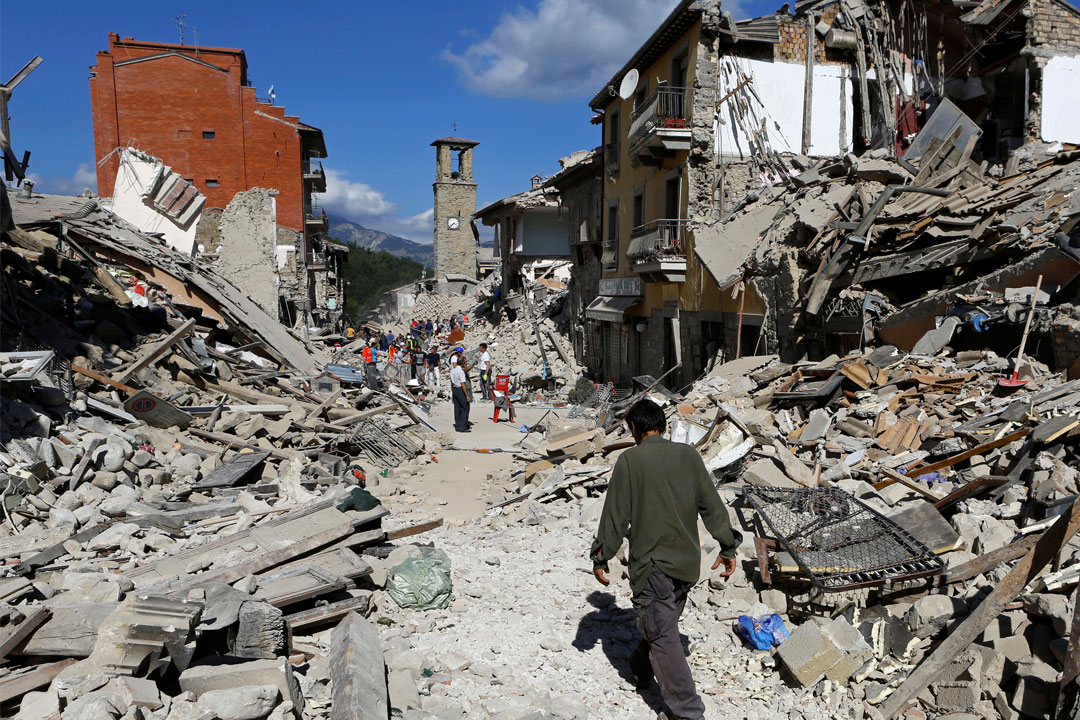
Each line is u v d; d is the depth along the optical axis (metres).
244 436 11.07
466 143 64.69
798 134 21.31
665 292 22.83
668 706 3.99
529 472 10.38
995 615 4.02
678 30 21.19
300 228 38.38
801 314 14.69
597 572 4.36
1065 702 3.49
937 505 6.10
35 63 9.46
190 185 24.20
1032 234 11.54
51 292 12.80
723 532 4.15
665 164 22.66
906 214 14.32
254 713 3.52
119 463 8.27
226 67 37.34
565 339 34.28
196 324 16.42
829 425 9.30
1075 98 19.52
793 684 4.45
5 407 7.90
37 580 5.32
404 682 4.25
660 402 12.83
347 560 5.78
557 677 4.64
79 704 3.18
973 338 10.88
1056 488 5.43
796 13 21.33
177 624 3.68
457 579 6.21
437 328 45.06
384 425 13.19
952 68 22.02
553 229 42.31
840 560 4.93
